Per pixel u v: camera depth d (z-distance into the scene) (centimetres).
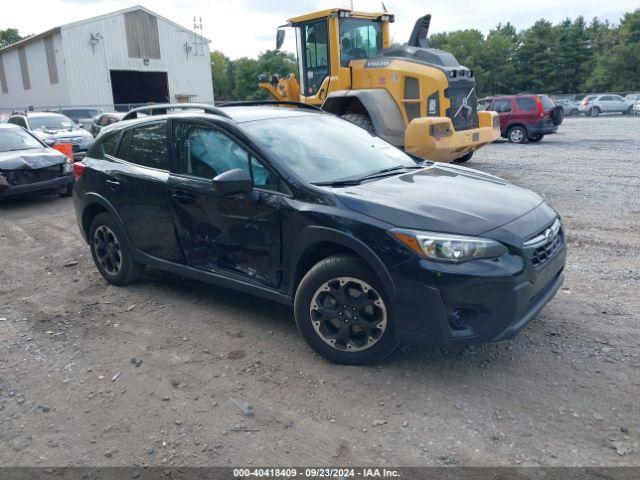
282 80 1308
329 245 386
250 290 435
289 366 392
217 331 452
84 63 3375
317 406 345
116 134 551
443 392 353
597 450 295
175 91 3788
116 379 386
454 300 336
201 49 3872
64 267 642
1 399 367
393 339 367
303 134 469
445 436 312
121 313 497
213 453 307
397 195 384
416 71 1038
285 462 297
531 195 423
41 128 1645
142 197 501
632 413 325
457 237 340
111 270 566
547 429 313
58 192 1108
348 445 309
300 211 388
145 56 3606
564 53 7219
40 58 3562
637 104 3725
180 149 479
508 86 7619
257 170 423
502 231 350
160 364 404
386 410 338
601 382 357
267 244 414
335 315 381
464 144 1002
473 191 407
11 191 1008
